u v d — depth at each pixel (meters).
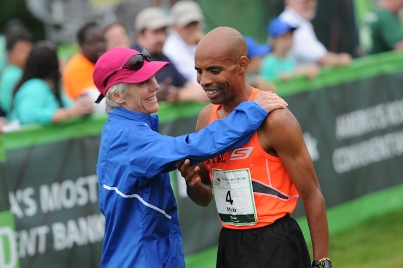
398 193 23.69
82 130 15.46
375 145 22.77
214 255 18.27
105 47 18.16
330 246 20.06
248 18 28.84
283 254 10.27
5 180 14.03
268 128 9.88
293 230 10.48
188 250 17.48
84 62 17.92
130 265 10.41
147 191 10.41
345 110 21.62
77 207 15.35
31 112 15.32
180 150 9.82
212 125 9.84
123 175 10.36
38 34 61.81
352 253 19.22
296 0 23.75
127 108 10.68
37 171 14.65
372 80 22.64
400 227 21.50
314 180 10.20
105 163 10.61
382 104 23.03
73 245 15.25
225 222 10.73
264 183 10.17
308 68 20.45
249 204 10.26
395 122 23.56
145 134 10.24
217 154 9.81
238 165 10.20
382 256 18.75
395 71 23.52
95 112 16.30
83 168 15.47
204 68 9.79
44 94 15.74
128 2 28.28
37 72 15.98
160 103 16.89
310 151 20.41
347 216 21.70
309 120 20.41
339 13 28.23
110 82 10.62
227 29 9.95
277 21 22.44
